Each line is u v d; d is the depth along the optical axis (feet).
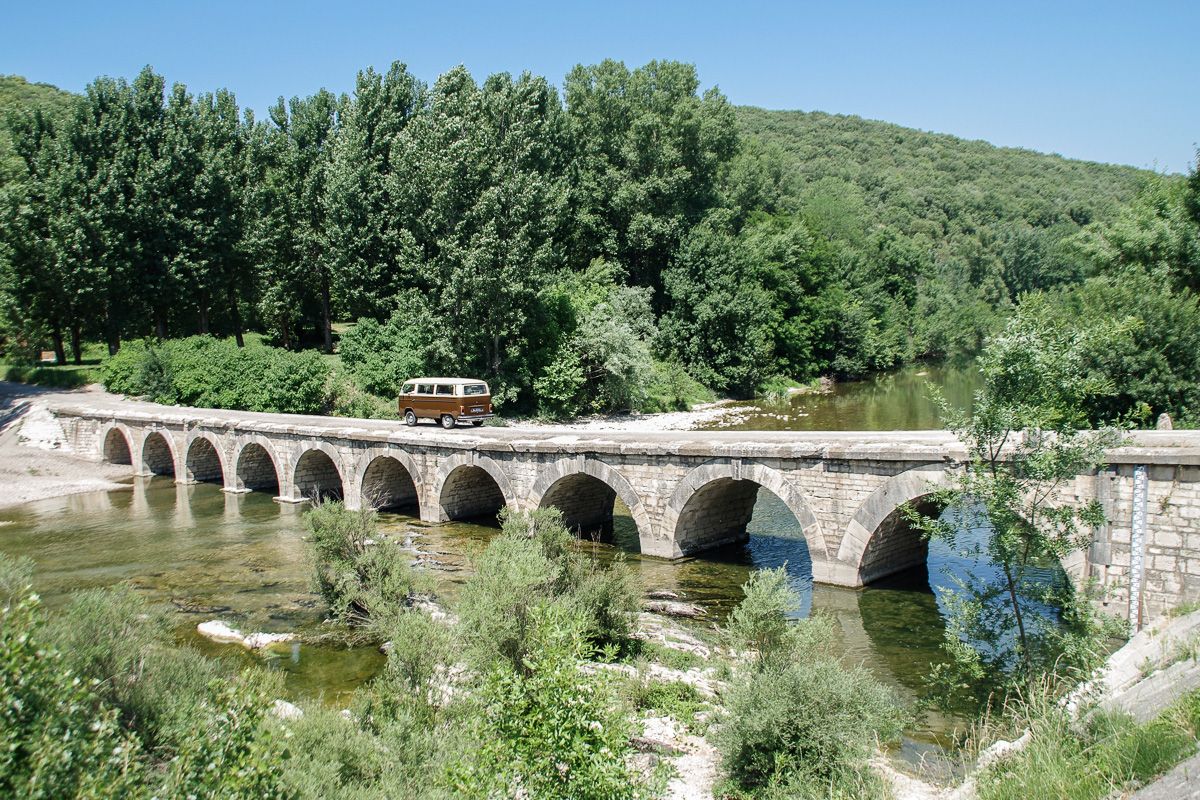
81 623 41.96
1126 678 36.73
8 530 103.55
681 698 48.88
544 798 27.32
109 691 38.04
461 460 98.48
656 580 75.05
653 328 202.59
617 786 28.07
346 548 67.87
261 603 71.41
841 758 35.81
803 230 242.78
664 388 189.37
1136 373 89.76
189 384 157.79
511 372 162.50
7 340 205.36
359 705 44.45
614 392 174.29
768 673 40.81
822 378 240.73
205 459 138.10
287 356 153.58
